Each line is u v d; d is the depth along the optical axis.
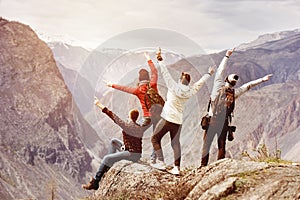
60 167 191.00
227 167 7.29
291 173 6.83
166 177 8.20
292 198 6.18
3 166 167.00
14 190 153.50
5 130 196.00
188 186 7.54
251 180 6.80
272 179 6.71
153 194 8.01
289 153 156.38
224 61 8.26
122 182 8.50
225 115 8.01
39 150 194.75
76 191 178.25
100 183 8.92
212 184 7.11
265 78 8.41
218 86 8.08
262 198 6.37
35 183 166.88
